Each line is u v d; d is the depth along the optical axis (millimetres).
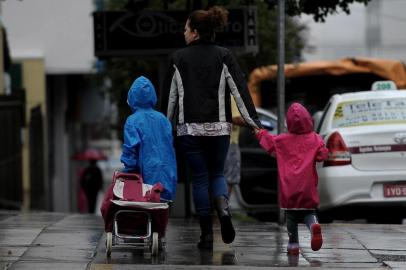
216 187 15680
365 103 22469
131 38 24734
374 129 21656
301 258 15234
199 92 15422
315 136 15328
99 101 71875
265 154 26344
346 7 25672
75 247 16047
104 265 14047
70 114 71062
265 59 36969
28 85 57500
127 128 15117
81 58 59344
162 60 25062
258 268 14016
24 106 45562
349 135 21656
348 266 14461
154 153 15062
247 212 27484
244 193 26203
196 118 15398
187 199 23719
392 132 21531
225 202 15477
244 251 15938
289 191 15164
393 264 14609
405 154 21453
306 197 15117
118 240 15164
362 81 34906
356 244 17031
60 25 59312
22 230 18688
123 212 14586
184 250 15922
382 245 16922
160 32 24656
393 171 21406
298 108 15242
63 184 67188
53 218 22250
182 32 24594
